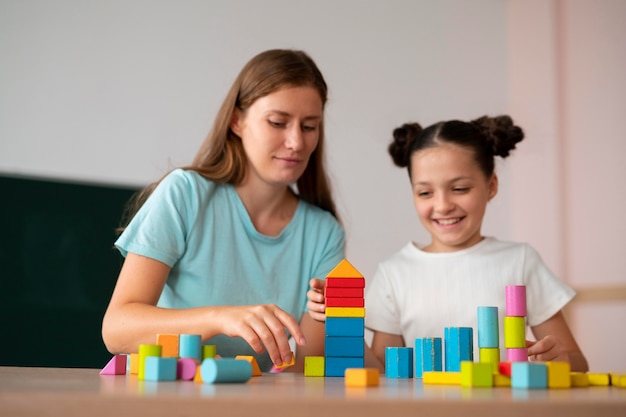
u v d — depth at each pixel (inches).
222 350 54.1
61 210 100.8
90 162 104.0
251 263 56.4
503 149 63.7
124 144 106.1
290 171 53.8
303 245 59.3
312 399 23.1
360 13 119.6
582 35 116.1
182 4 111.0
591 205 113.5
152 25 109.3
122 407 22.6
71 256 100.0
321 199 62.3
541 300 61.7
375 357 55.6
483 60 125.2
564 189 118.3
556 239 118.3
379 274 65.5
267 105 52.8
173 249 52.2
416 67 121.8
